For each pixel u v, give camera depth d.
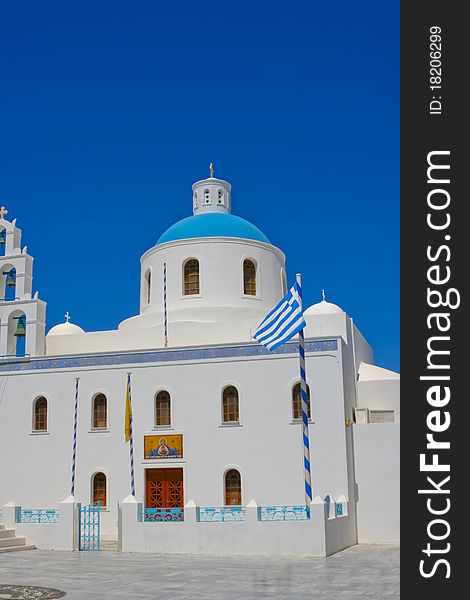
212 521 22.89
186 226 36.81
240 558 21.70
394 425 28.39
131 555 22.66
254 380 28.81
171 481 28.98
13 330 32.91
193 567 19.48
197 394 29.28
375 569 18.72
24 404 31.12
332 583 16.28
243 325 32.81
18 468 30.56
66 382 30.86
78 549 24.31
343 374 28.16
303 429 23.53
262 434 28.27
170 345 33.19
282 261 37.75
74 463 29.86
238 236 35.97
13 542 24.44
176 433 29.11
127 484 29.22
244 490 27.94
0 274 33.50
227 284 34.81
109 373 30.47
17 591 15.55
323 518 22.11
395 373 34.59
